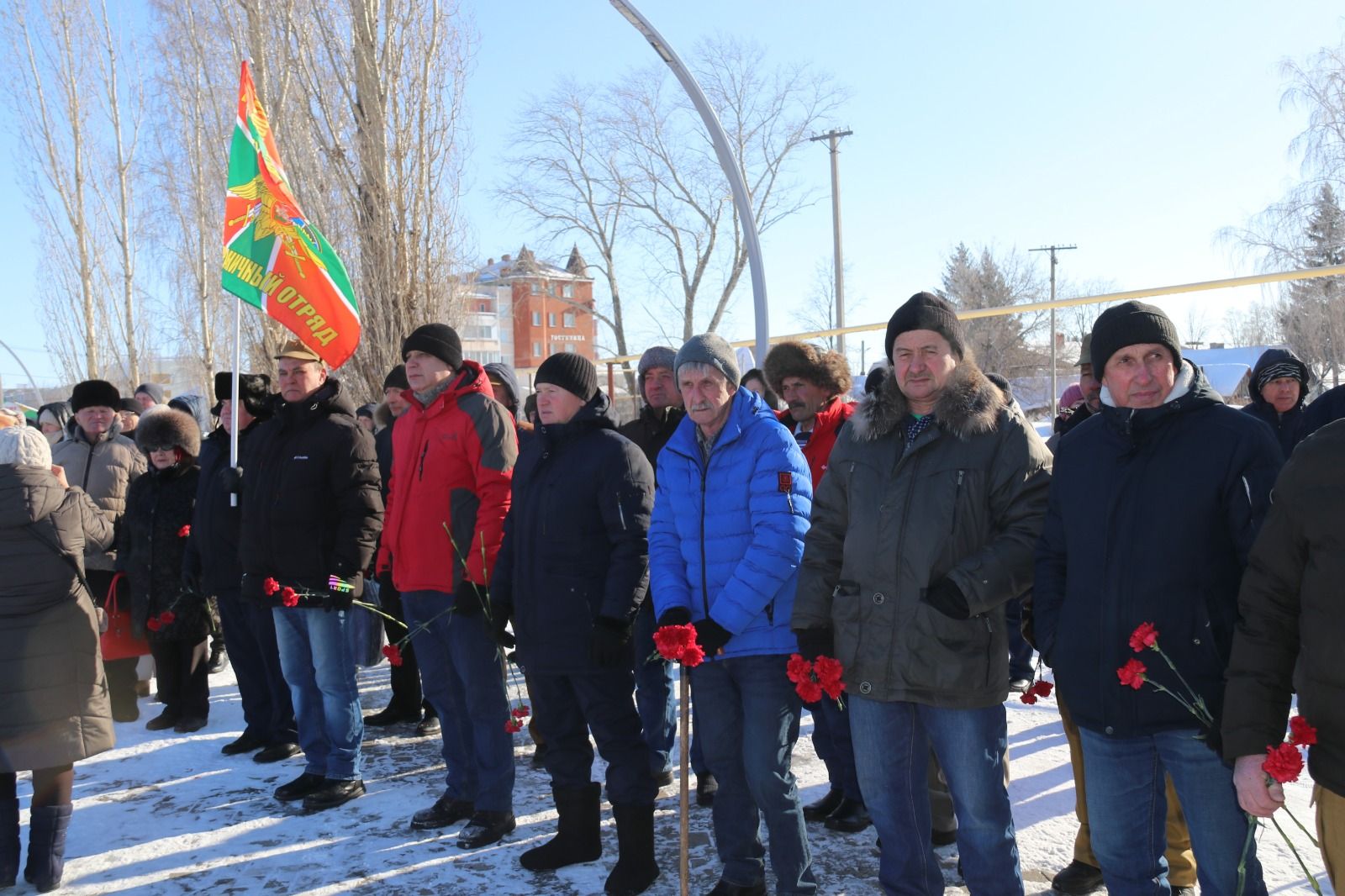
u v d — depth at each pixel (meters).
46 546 3.73
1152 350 2.55
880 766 2.94
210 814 4.51
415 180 12.05
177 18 18.38
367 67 11.86
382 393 11.98
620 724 3.63
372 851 4.04
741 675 3.27
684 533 3.41
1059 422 5.72
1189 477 2.49
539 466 3.71
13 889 3.79
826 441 4.45
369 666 6.53
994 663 2.85
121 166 25.69
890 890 2.98
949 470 2.86
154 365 30.23
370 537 4.57
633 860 3.58
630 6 6.50
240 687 5.41
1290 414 5.66
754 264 7.15
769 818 3.26
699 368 3.34
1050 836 3.87
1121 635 2.54
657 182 30.34
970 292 45.72
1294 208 21.44
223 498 5.33
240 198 5.86
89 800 4.72
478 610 3.96
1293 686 2.23
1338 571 2.03
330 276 6.25
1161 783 2.68
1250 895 2.53
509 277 32.06
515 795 4.65
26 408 12.50
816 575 3.10
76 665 3.79
